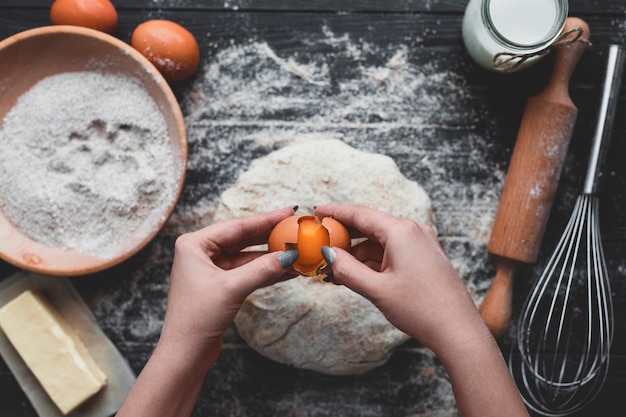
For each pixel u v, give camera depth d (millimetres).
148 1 662
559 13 567
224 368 669
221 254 583
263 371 669
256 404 669
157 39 611
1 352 659
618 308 665
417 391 668
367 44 666
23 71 623
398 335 632
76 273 604
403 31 665
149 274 668
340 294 625
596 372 629
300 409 668
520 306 668
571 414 668
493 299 634
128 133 629
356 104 667
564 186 665
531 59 614
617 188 663
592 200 632
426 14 664
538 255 667
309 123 667
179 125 603
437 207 668
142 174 620
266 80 667
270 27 665
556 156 616
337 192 629
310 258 505
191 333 509
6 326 636
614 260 665
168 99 604
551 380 665
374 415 668
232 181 667
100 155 625
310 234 504
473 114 667
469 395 492
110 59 618
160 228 605
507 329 666
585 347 665
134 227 631
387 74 667
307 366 641
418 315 497
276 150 665
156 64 622
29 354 636
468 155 667
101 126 630
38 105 623
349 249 545
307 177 633
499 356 501
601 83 612
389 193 628
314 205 632
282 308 624
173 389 510
